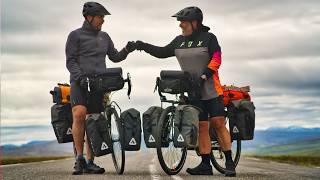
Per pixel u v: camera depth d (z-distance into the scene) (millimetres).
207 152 7680
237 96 8109
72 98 7910
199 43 7668
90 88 7773
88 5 8148
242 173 7695
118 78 7730
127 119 7391
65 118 8180
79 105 7859
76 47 8117
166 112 7281
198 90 7500
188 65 7711
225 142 7391
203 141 7676
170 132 7316
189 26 7711
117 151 7609
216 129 7566
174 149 7441
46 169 8547
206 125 7664
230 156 7344
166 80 7414
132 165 9781
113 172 7945
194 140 7172
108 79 7730
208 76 7434
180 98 7582
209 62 7684
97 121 7547
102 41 8234
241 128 7836
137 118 7395
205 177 6867
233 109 7875
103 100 8039
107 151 7609
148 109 7410
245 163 10961
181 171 8391
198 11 7711
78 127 7824
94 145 7559
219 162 8094
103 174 7445
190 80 7418
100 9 8141
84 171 7738
